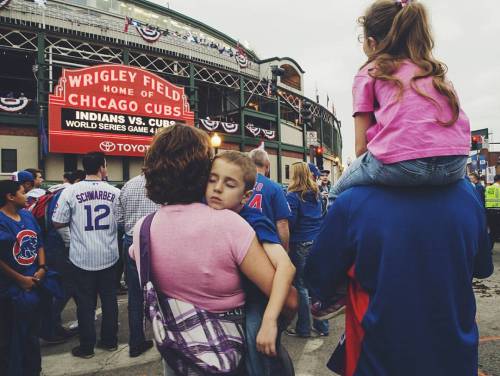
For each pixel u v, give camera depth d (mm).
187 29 29719
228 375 1265
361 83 1387
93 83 18500
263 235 1410
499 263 7855
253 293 1438
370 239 1254
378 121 1297
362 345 1276
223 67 25844
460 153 1201
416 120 1197
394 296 1203
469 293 1256
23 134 18016
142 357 3756
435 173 1189
